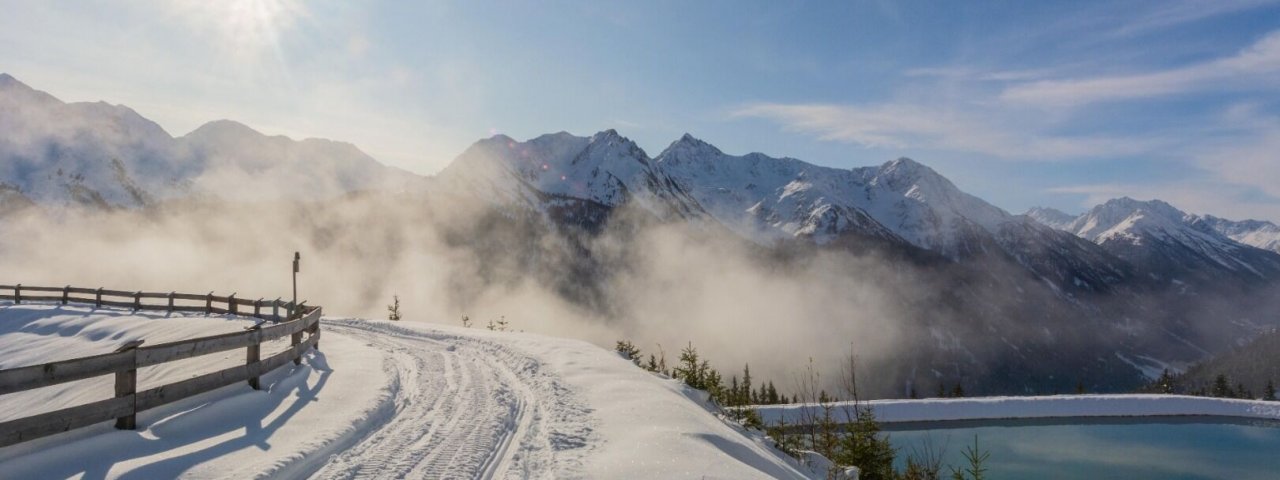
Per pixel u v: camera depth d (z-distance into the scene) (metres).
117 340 20.80
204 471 6.38
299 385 11.25
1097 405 35.28
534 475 6.93
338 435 7.96
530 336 20.00
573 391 11.43
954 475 12.73
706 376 16.28
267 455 6.95
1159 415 35.41
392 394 10.74
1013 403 34.31
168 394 8.09
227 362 13.79
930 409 32.88
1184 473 25.41
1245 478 24.80
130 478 6.12
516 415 9.69
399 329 22.23
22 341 22.38
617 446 8.01
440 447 7.77
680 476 6.91
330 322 24.58
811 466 12.08
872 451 13.95
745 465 7.85
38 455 6.32
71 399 12.73
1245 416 35.66
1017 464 25.59
